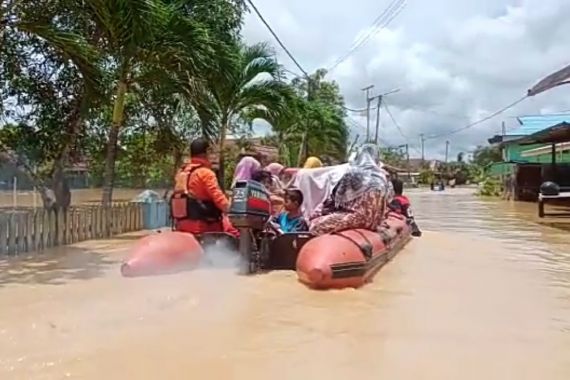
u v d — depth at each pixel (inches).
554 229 633.6
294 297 248.1
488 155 3752.5
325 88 1550.2
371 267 291.4
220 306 230.2
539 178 1455.5
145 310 221.1
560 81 695.7
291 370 164.2
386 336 197.2
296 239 307.9
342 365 168.9
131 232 557.3
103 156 644.7
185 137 671.1
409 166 4057.6
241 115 791.7
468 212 979.9
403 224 438.9
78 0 449.4
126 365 165.5
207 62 557.3
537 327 212.1
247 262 299.0
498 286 288.4
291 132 1129.4
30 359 168.7
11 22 422.3
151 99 623.5
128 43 474.9
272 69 735.7
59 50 445.7
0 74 523.2
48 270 317.1
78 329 196.9
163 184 930.7
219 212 319.9
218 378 157.6
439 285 287.6
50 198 547.8
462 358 176.9
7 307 224.4
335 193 330.3
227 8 639.1
